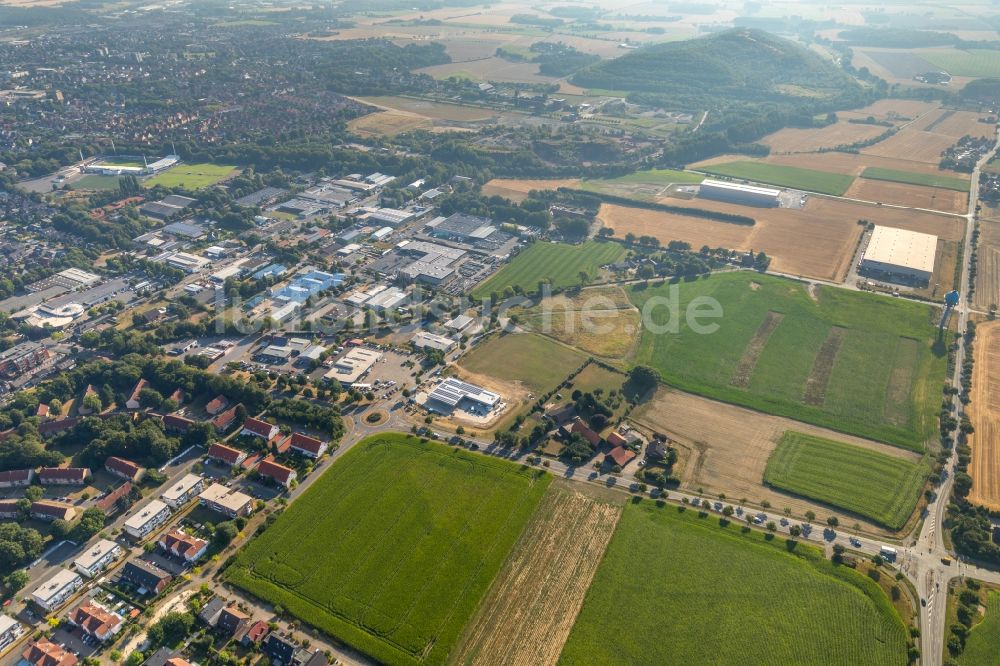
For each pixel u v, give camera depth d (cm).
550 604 17288
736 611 17050
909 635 16400
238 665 15900
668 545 18950
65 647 16525
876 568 18238
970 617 16800
